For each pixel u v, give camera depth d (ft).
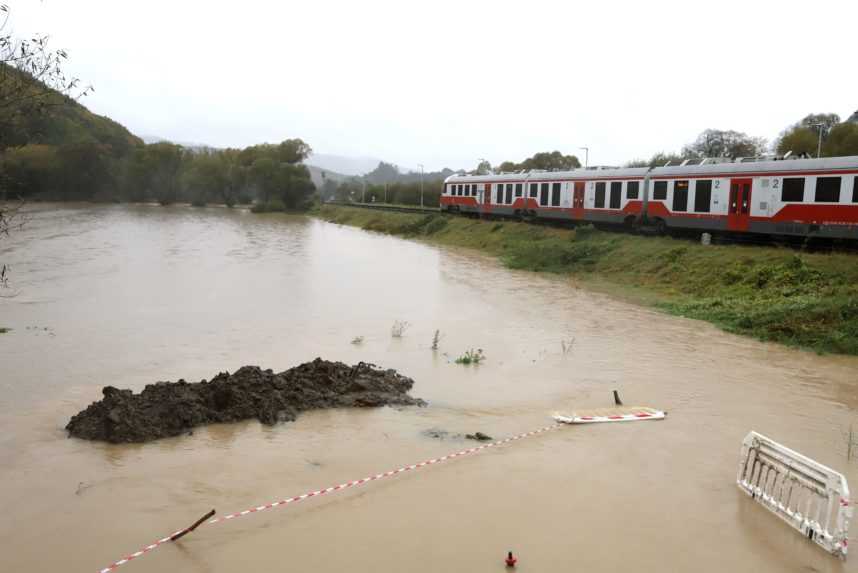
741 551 24.73
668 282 87.97
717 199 92.84
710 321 68.49
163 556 23.58
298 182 326.65
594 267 102.99
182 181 348.79
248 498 28.04
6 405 39.60
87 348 53.62
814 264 75.00
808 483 25.99
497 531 25.68
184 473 30.40
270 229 207.10
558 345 58.29
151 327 61.87
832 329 58.49
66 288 82.53
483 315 72.13
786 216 83.46
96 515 26.50
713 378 48.06
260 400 38.60
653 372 49.62
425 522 26.25
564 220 133.59
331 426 36.81
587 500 28.48
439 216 185.88
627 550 24.54
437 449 33.83
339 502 27.81
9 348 53.16
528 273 107.96
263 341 57.36
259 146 382.83
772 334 60.54
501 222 154.30
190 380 45.24
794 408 41.45
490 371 49.57
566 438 35.76
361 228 222.48
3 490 28.60
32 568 22.88
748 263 81.87
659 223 106.11
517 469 31.53
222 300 77.20
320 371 43.78
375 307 75.77
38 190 321.52
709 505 28.32
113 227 189.37
